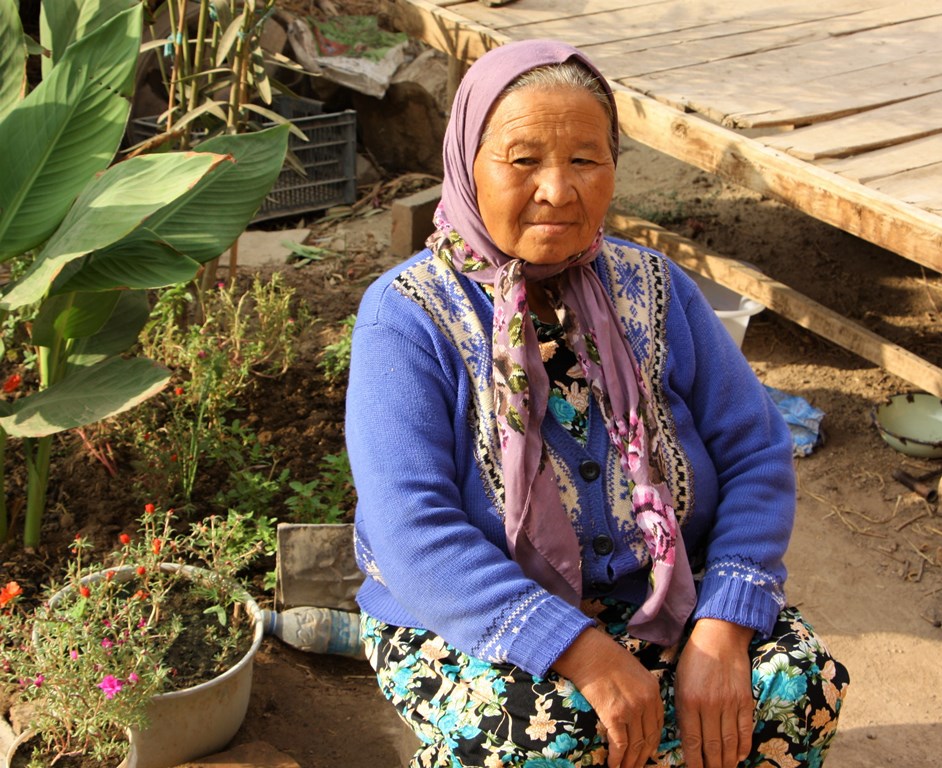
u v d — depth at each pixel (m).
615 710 1.78
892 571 3.34
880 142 3.72
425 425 1.92
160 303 3.70
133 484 3.19
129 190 2.45
